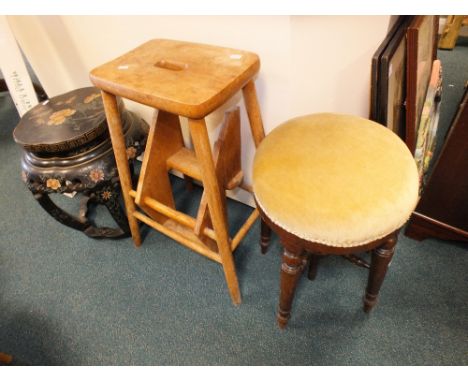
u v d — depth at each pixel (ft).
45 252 3.73
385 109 2.67
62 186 2.92
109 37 3.11
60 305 3.24
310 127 2.24
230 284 2.90
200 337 2.92
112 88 2.03
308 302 3.07
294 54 2.25
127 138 3.10
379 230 1.73
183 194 4.24
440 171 2.84
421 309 2.93
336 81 2.82
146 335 2.97
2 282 3.46
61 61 3.86
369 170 1.90
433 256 3.30
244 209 3.95
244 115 2.92
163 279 3.37
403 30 2.91
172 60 2.17
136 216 3.24
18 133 2.87
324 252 1.86
